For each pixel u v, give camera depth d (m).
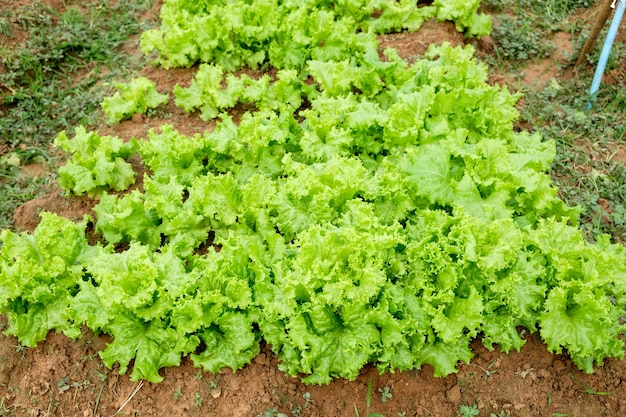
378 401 1.44
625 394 1.46
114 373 1.48
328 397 1.44
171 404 1.44
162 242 1.70
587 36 2.27
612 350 1.47
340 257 1.44
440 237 1.47
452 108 1.79
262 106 1.98
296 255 1.51
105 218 1.68
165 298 1.43
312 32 2.07
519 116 2.06
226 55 2.13
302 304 1.42
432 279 1.47
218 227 1.67
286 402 1.43
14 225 1.78
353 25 2.23
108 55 2.29
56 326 1.51
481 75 1.96
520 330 1.53
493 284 1.45
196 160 1.77
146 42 2.15
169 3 2.24
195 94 2.01
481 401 1.44
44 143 2.02
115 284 1.43
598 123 2.06
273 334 1.44
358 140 1.78
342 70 1.92
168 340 1.45
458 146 1.67
